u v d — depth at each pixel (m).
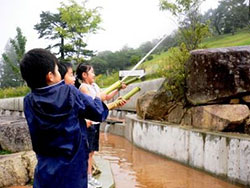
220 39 15.43
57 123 1.83
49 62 1.95
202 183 4.44
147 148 6.80
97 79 19.58
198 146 5.11
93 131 3.86
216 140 4.70
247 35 14.84
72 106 1.89
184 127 5.75
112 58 28.55
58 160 1.84
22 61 1.95
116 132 9.51
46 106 1.85
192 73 5.90
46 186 1.83
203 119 5.49
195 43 7.70
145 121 7.01
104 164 5.18
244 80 5.16
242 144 4.21
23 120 5.60
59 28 19.31
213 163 4.75
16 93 23.58
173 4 7.99
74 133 1.87
